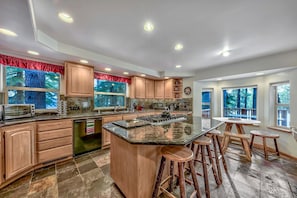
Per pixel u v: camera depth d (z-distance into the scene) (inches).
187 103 186.1
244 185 71.4
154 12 58.7
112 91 168.7
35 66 104.0
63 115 111.3
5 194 64.0
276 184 72.2
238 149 125.5
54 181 74.1
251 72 123.7
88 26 70.1
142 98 187.6
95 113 130.9
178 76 178.2
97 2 52.5
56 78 119.5
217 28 71.7
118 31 75.2
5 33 64.4
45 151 89.6
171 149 56.5
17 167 74.2
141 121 84.0
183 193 49.4
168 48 99.3
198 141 65.1
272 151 120.3
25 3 43.8
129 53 110.4
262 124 135.9
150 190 58.7
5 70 93.6
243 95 160.7
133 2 52.6
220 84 176.9
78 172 83.4
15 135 73.6
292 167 90.8
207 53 108.8
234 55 112.5
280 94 125.7
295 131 75.7
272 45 92.0
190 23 67.1
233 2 52.4
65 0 51.3
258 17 61.9
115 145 69.2
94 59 108.7
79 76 117.9
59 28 72.1
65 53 92.3
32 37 68.4
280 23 66.5
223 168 89.8
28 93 104.8
